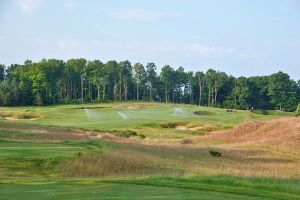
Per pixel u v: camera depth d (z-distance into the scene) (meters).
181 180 19.48
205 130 70.38
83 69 167.88
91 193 14.92
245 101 168.88
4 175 22.28
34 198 13.81
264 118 87.19
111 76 170.88
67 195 14.49
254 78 174.75
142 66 179.25
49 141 40.69
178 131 67.56
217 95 178.38
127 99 177.38
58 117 82.69
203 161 32.19
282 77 169.62
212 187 17.38
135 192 15.39
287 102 169.38
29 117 82.75
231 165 31.09
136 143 44.72
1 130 47.56
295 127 51.47
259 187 18.48
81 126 66.94
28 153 27.45
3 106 129.88
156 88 184.88
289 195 16.70
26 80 145.00
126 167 26.31
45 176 22.95
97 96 175.12
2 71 185.38
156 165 27.61
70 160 25.44
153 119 77.94
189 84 185.88
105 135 53.00
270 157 37.84
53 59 159.00
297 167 31.86
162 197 14.48
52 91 149.75
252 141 48.84
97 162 25.72
